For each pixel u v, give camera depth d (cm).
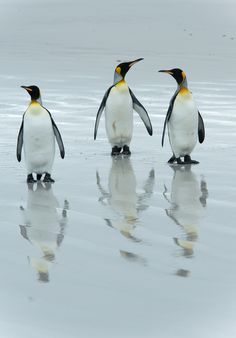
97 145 2489
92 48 5697
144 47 5722
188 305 1072
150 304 1078
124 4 7894
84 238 1418
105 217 1570
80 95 3559
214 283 1162
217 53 5341
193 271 1220
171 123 2150
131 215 1586
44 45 5891
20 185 1909
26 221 1549
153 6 7731
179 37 6150
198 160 2211
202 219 1542
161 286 1152
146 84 3944
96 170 2091
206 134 2608
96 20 7038
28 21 7125
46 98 3472
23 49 5662
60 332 983
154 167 2127
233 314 1038
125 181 1938
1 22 7125
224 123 2803
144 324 1006
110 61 4956
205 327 995
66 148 2427
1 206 1683
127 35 6300
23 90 3756
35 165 1920
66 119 2953
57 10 7644
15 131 2686
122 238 1413
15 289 1145
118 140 2334
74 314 1043
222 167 2098
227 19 7025
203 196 1755
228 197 1739
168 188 1847
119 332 983
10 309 1062
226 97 3450
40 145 1902
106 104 2330
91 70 4519
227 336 966
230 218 1546
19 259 1295
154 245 1365
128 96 2312
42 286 1157
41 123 1894
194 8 7575
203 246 1355
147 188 1852
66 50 5591
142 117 2384
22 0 8438
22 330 988
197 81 4012
